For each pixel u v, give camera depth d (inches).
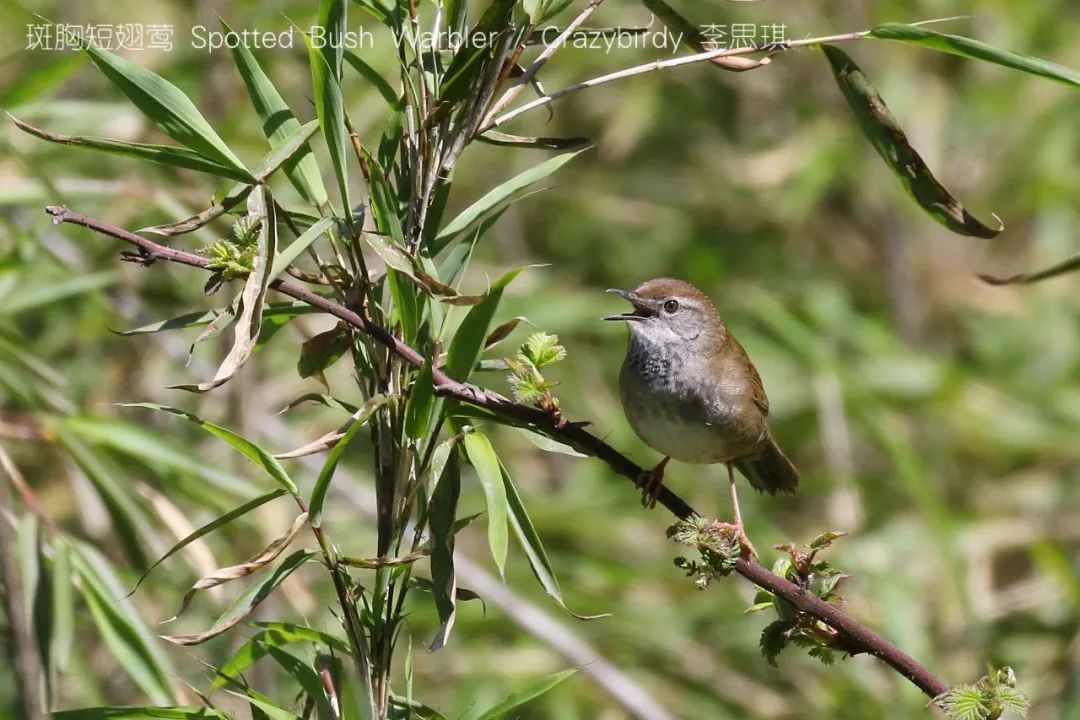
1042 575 606.2
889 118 259.4
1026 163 673.0
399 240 223.9
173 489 423.2
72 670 426.9
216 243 212.4
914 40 243.9
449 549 223.0
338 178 217.6
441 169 231.6
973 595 558.6
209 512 445.7
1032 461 637.3
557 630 492.4
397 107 238.4
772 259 715.4
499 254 704.4
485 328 220.4
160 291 496.4
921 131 657.6
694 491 597.3
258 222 210.1
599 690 527.5
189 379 507.2
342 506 504.7
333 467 207.8
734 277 707.4
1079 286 685.3
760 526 571.2
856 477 593.0
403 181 235.9
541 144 244.8
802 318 661.9
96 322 492.4
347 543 485.7
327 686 227.6
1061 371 657.6
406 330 224.7
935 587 561.0
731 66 256.5
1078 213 698.8
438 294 211.5
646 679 538.6
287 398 503.2
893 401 621.6
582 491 589.6
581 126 710.5
